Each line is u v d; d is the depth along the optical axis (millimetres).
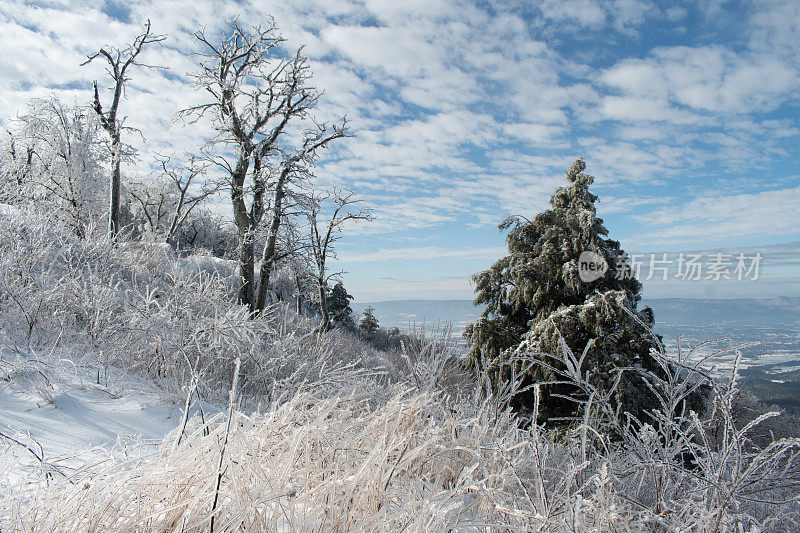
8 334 5469
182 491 1928
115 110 21266
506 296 17938
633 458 2877
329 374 5578
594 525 2070
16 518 1759
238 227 20609
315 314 30016
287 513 1927
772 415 2197
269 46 20547
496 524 1989
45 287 6176
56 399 4219
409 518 1878
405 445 2721
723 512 2164
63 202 23578
